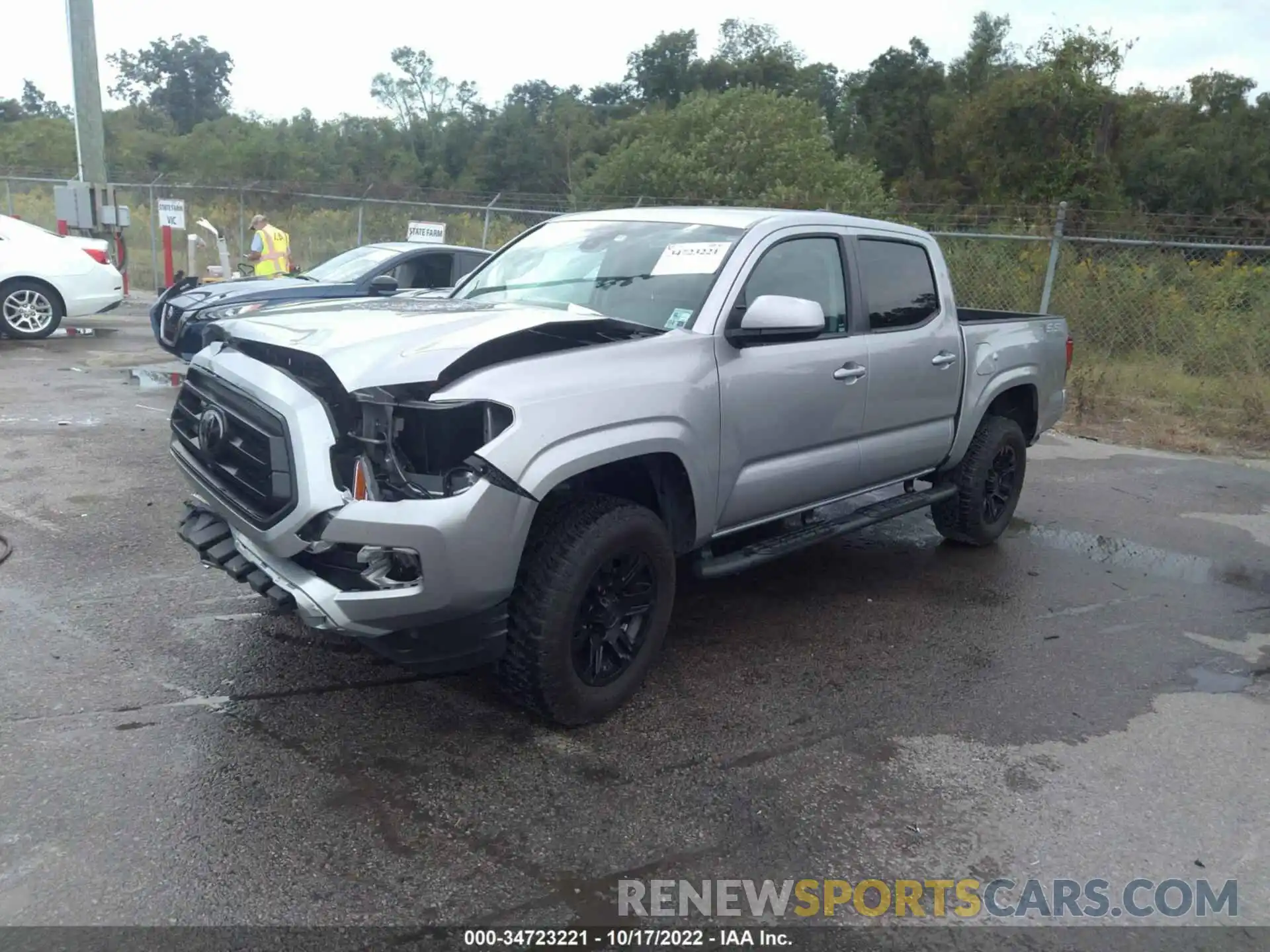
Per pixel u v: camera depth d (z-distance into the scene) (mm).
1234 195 35125
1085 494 7969
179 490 6617
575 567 3637
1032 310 13531
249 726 3803
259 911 2822
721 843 3242
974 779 3695
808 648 4809
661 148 28031
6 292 12656
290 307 4395
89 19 15672
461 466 3438
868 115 51000
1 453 7312
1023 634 5105
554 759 3688
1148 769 3828
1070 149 34750
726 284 4352
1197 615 5477
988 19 49375
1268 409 10859
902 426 5336
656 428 3877
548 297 4730
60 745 3596
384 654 3559
